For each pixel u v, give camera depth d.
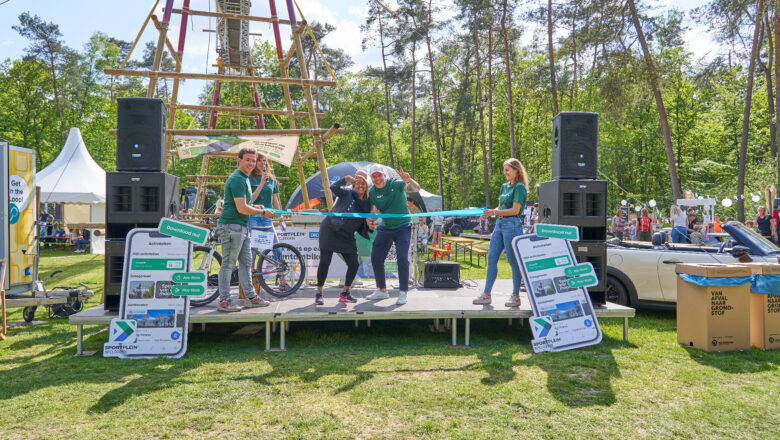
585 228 5.35
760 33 20.42
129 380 3.75
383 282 5.46
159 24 7.24
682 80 30.31
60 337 5.26
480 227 28.06
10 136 33.38
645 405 3.28
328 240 5.13
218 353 4.56
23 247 6.10
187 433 2.84
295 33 8.30
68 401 3.31
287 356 4.46
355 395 3.43
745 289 4.66
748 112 20.48
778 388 3.61
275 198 6.50
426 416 3.10
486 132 37.88
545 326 4.69
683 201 11.93
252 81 7.52
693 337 4.75
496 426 2.94
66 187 16.17
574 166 5.12
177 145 8.31
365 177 5.38
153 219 4.61
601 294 5.24
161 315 4.42
